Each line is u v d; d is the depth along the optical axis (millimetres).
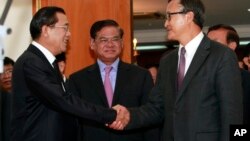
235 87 2309
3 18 1356
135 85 3068
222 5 8680
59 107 2479
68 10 4113
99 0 4109
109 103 3043
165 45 11688
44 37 2566
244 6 8789
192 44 2500
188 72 2422
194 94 2373
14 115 2396
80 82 3094
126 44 4070
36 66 2432
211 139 2326
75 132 2637
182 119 2398
